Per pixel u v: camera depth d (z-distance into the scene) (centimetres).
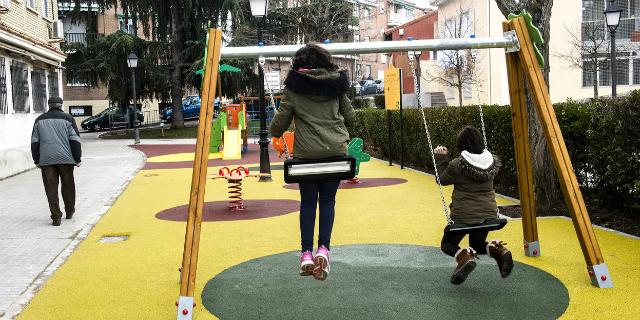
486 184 511
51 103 928
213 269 630
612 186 829
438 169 530
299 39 4572
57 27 2245
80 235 831
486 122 1164
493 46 593
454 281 502
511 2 898
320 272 456
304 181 459
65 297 549
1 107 1595
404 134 1733
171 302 528
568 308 478
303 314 482
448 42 579
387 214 936
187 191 1295
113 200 1163
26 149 1792
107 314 500
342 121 477
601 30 2597
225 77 3684
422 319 462
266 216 952
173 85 3916
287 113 469
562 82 2619
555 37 2603
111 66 3638
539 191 873
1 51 1608
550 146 566
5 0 1689
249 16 4031
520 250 668
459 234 512
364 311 485
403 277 577
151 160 2100
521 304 490
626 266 588
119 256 704
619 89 2645
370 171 1612
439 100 3294
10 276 625
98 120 4416
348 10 4725
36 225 910
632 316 457
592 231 542
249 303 513
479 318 461
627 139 778
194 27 3841
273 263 646
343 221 888
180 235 819
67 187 953
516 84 636
